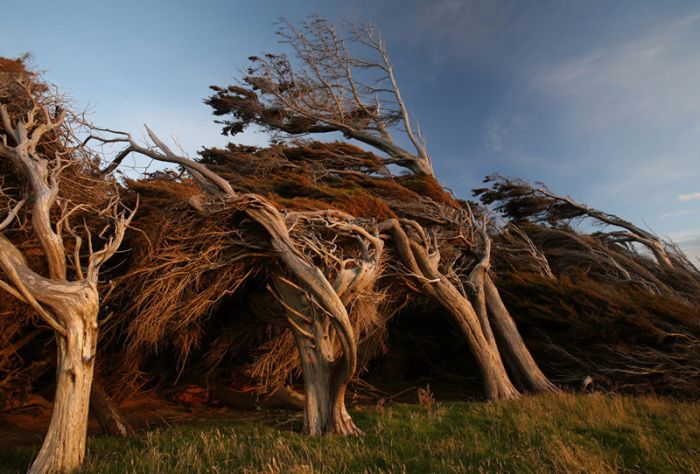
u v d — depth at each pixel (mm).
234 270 10969
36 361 11539
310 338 9727
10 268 6516
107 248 7707
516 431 8102
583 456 6398
